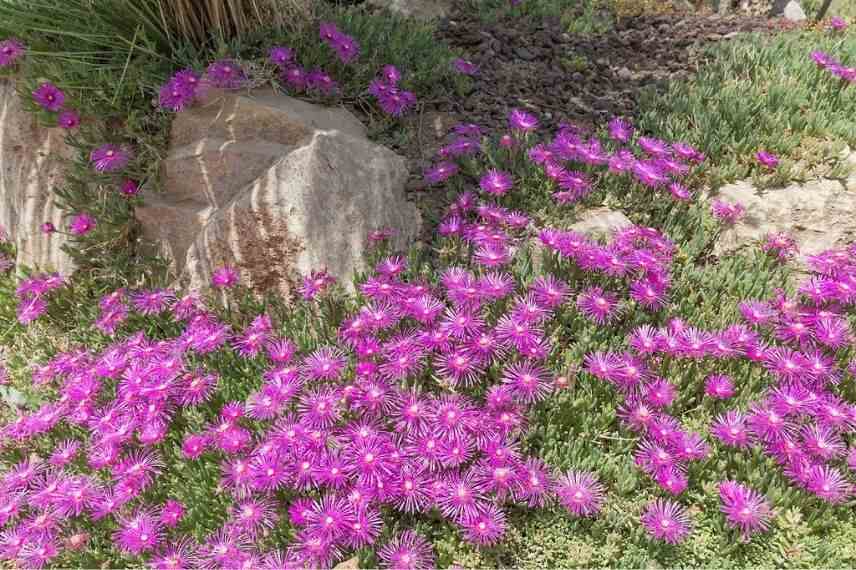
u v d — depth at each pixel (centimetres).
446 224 89
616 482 70
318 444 69
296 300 88
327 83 98
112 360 80
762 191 96
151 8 98
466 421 69
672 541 64
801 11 147
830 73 107
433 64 111
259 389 79
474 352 75
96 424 75
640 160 97
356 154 94
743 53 117
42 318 95
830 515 68
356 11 117
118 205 93
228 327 80
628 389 75
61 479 74
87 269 96
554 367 77
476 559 66
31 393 89
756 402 74
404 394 72
